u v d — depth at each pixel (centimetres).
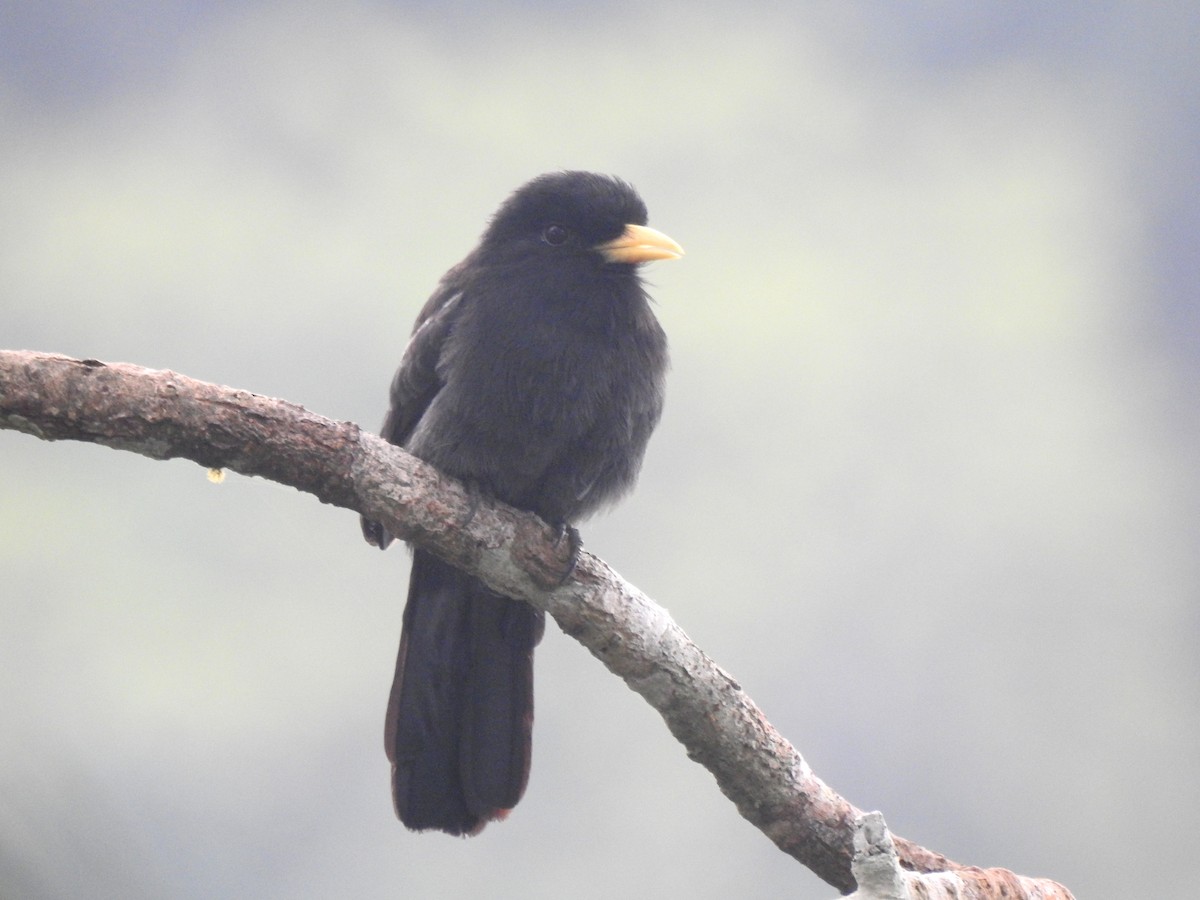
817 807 460
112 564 1370
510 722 560
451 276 598
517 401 548
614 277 579
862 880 396
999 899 438
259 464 419
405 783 556
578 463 562
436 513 450
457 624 560
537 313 557
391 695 563
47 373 388
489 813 556
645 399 574
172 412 402
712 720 457
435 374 569
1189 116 3038
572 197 582
